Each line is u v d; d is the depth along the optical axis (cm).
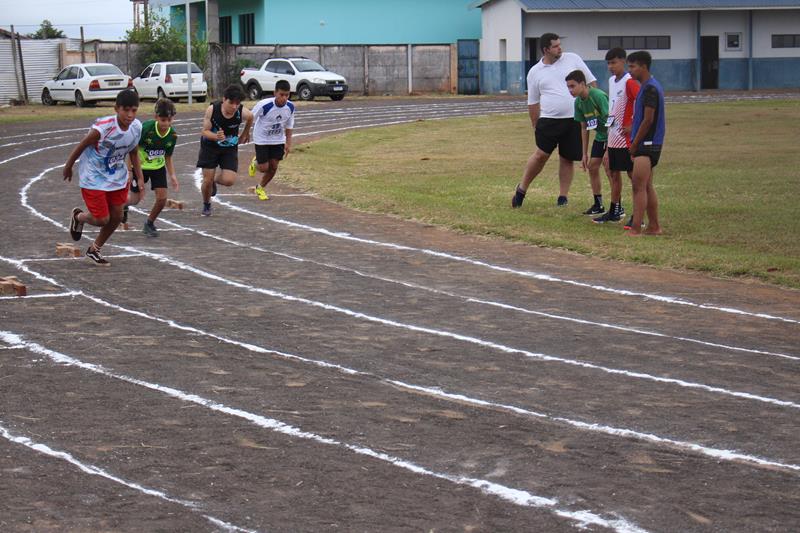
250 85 6625
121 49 7025
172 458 814
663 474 792
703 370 1076
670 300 1408
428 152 3462
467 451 836
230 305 1337
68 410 924
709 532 692
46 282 1450
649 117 1812
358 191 2408
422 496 746
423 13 7969
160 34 7181
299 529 690
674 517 714
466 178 2734
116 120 1495
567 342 1182
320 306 1341
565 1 7262
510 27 7325
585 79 2075
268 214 2109
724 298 1424
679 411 941
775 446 855
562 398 977
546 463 812
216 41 8169
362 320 1272
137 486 759
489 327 1247
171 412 923
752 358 1125
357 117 5175
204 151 2047
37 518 701
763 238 1856
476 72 7638
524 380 1033
